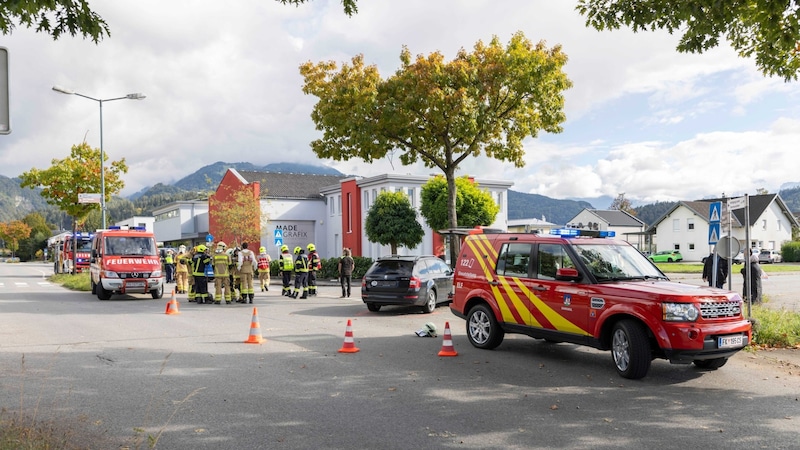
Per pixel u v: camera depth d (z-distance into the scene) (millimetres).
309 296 21375
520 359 9273
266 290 23969
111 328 12711
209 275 18812
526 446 5273
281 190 48156
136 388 7309
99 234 21312
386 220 35250
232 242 44000
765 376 8148
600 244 9219
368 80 19391
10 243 115812
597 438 5504
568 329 8719
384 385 7543
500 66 18609
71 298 20859
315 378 7910
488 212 35906
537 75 19000
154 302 19156
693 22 9008
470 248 10641
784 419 6129
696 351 7445
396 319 14391
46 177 32812
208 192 51812
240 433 5590
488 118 18984
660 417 6188
